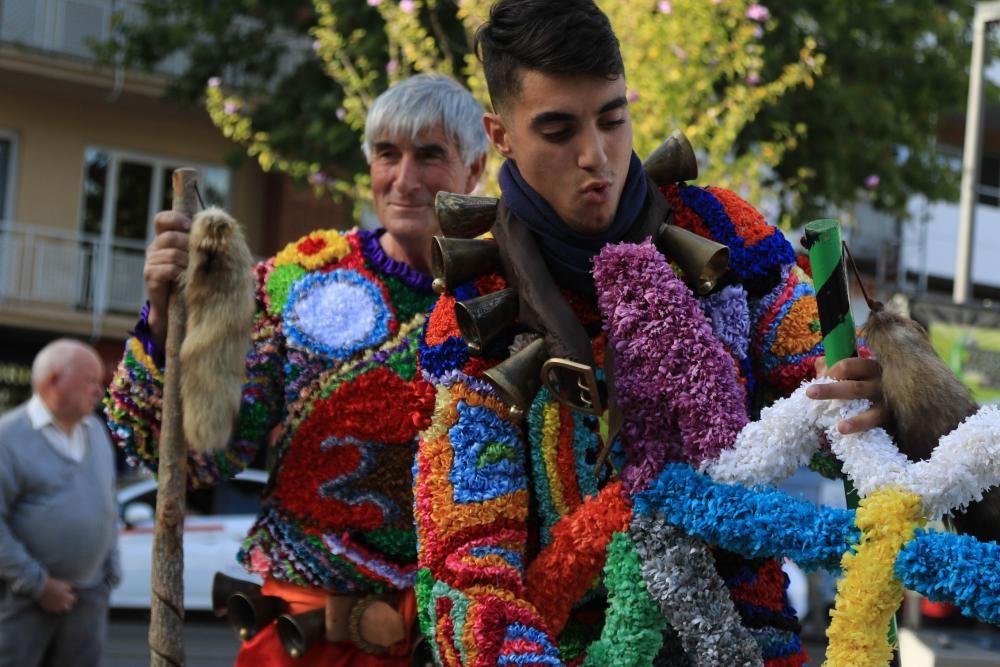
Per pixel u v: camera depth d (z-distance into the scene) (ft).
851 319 7.77
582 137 7.70
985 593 6.86
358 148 44.16
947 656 29.30
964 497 7.20
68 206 58.49
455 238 8.16
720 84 34.47
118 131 59.21
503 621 7.76
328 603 10.57
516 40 7.72
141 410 10.82
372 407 10.66
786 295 8.41
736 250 8.32
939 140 72.38
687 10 27.55
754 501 7.45
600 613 8.33
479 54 8.32
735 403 7.66
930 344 7.66
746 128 42.50
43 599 17.57
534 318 7.84
